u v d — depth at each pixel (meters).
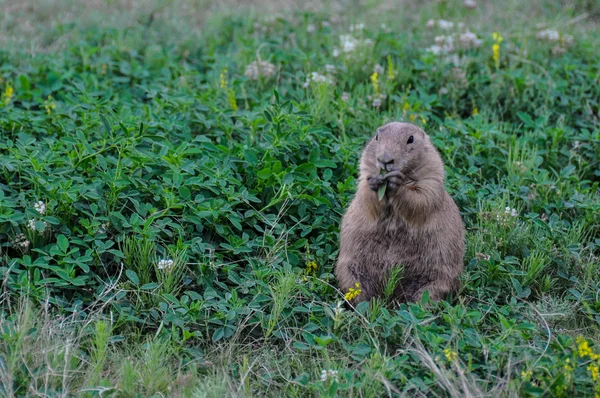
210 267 10.30
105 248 10.11
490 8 20.78
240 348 9.48
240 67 16.41
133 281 9.81
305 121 13.34
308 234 11.51
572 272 11.25
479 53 16.81
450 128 13.92
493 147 13.46
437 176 10.15
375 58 16.70
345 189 11.90
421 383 8.35
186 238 10.80
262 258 10.83
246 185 11.69
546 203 12.49
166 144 11.74
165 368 8.68
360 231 10.28
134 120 12.47
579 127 15.16
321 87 14.23
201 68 16.97
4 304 9.54
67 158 11.20
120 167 10.80
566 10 20.30
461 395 8.07
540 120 14.36
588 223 12.22
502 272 10.81
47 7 19.97
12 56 16.44
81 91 14.22
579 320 10.34
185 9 20.56
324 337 9.15
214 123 13.35
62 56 16.47
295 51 17.09
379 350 9.01
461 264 10.53
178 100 13.66
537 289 10.93
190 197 10.98
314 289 10.39
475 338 9.07
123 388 8.42
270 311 9.95
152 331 9.66
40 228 9.98
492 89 15.45
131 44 17.47
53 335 8.91
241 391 8.55
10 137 12.57
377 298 10.46
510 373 8.54
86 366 8.86
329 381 8.47
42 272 9.95
